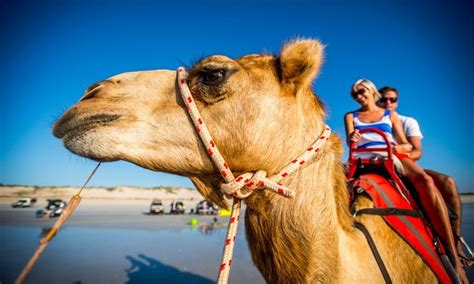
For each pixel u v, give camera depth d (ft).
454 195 11.69
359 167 11.93
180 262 34.04
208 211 118.01
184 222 81.71
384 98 18.33
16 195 298.56
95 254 38.17
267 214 8.02
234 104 8.05
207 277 28.43
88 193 337.93
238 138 7.98
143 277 28.22
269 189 7.80
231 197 8.11
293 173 8.07
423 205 10.85
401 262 9.09
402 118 16.47
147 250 40.96
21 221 80.59
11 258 35.60
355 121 14.29
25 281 26.89
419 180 11.12
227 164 8.05
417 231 9.77
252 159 8.04
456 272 9.68
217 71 8.10
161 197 351.87
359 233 8.82
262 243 8.19
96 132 7.97
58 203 126.52
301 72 8.19
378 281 8.21
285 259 7.80
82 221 84.02
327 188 8.24
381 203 10.02
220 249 41.65
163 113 8.31
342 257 7.93
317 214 7.90
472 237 39.63
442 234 10.40
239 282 25.98
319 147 8.26
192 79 8.33
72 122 8.11
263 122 8.03
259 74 8.30
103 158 7.99
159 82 8.75
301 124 8.39
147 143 8.14
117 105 8.27
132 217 100.89
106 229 64.69
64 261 34.42
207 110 8.09
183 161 8.16
